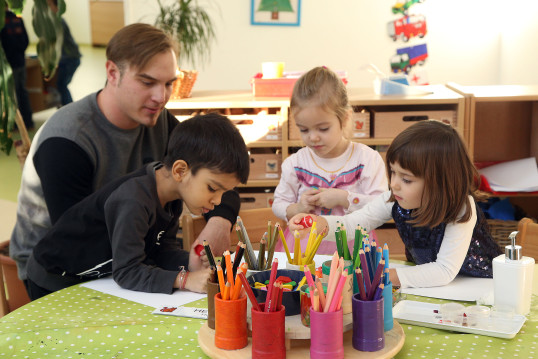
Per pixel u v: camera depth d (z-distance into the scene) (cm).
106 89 161
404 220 140
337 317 88
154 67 149
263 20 419
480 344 98
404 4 421
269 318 88
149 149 175
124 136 163
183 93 274
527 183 269
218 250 154
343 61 429
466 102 258
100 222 133
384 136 264
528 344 98
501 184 273
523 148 304
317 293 89
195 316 111
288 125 265
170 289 123
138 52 147
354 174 187
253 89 278
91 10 525
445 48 431
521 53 396
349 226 151
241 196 272
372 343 91
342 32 425
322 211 185
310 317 90
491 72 436
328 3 420
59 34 225
